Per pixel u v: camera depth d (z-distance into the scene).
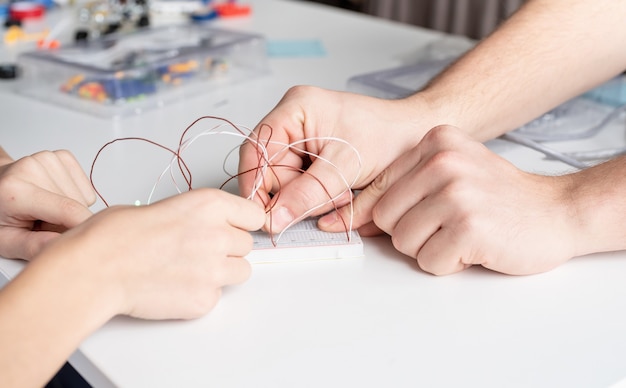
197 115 0.71
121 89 0.73
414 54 0.88
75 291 0.40
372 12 1.69
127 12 1.01
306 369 0.40
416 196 0.48
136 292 0.42
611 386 0.39
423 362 0.40
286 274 0.47
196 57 0.78
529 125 0.67
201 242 0.43
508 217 0.47
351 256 0.49
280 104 0.53
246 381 0.39
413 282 0.47
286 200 0.51
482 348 0.41
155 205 0.44
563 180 0.50
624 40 0.64
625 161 0.51
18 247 0.48
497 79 0.60
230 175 0.59
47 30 0.97
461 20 1.55
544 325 0.43
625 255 0.49
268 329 0.43
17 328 0.39
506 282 0.47
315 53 0.88
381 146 0.53
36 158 0.51
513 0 1.46
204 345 0.41
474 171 0.48
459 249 0.46
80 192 0.53
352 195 0.53
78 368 0.42
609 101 0.70
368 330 0.43
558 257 0.47
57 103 0.74
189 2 1.05
